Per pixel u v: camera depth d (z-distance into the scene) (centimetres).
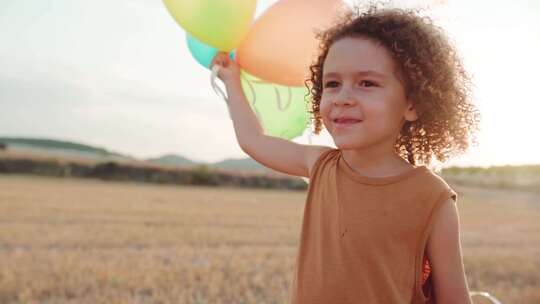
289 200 3403
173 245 1209
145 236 1330
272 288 750
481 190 5069
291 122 206
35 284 727
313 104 179
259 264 958
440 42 153
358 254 142
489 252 1199
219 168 5684
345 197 147
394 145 153
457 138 161
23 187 3206
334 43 148
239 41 199
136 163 5628
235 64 204
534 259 1079
